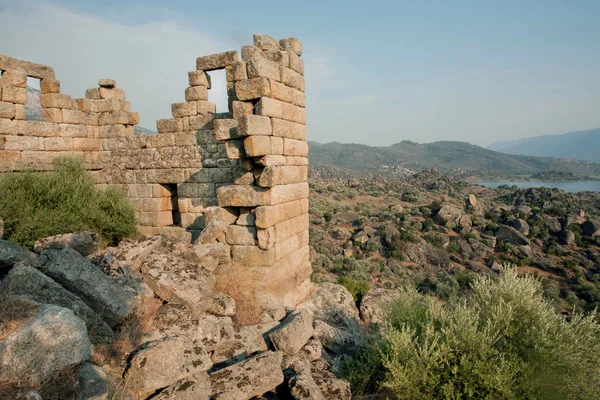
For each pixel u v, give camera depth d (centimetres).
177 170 1231
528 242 4959
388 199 7919
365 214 6047
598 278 4097
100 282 548
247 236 927
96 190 1138
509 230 5141
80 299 500
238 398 493
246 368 532
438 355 658
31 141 1198
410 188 10144
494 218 5903
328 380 605
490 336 710
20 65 1190
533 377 641
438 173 12900
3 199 843
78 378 386
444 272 4112
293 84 1020
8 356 344
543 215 5862
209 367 524
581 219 5625
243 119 827
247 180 946
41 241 631
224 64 1157
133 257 691
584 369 640
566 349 654
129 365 459
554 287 3844
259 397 529
